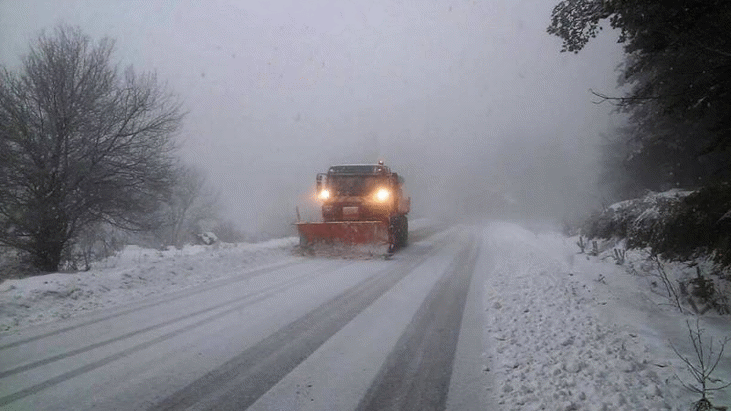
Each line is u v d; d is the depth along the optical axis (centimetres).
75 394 396
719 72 700
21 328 602
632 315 645
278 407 375
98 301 763
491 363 476
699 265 773
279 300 775
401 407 377
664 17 684
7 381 424
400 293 834
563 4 833
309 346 532
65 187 1132
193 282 941
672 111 804
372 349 523
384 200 1432
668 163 1641
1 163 1062
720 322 602
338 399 392
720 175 1044
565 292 780
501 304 728
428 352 512
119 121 1211
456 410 372
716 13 636
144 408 372
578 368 448
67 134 1134
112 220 1263
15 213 1084
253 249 1367
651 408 365
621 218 1266
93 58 1192
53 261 1158
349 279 979
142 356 495
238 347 527
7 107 1073
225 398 392
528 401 382
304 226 1370
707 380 424
